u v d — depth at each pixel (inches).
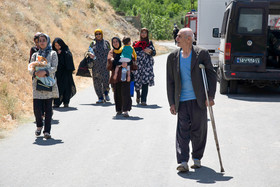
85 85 600.1
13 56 538.0
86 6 1262.3
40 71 285.0
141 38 425.1
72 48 799.7
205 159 237.8
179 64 217.6
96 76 445.7
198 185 195.0
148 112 388.5
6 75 463.5
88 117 366.9
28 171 217.6
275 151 252.7
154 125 331.0
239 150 255.6
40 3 936.3
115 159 238.4
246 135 294.4
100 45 447.5
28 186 195.6
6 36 574.6
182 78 218.7
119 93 373.1
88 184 197.5
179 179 203.9
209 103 215.6
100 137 292.0
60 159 239.1
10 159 239.6
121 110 378.3
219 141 277.9
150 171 216.5
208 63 215.8
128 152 253.0
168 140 282.0
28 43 629.0
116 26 1337.4
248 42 474.6
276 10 611.2
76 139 286.8
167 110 397.7
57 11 1003.9
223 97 480.1
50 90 288.4
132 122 343.3
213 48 677.3
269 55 541.0
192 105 218.2
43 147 266.1
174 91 223.5
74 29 957.8
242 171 215.5
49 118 291.7
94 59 441.1
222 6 671.1
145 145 269.3
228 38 478.3
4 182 201.3
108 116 371.6
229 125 327.9
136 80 425.4
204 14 675.4
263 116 363.3
